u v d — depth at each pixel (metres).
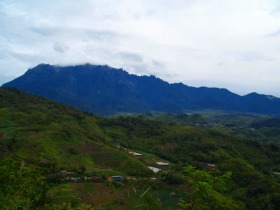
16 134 124.06
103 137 150.62
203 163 125.88
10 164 17.83
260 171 126.88
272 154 156.12
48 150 110.56
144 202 14.38
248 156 149.00
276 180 111.69
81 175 94.12
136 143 153.62
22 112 157.50
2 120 141.12
